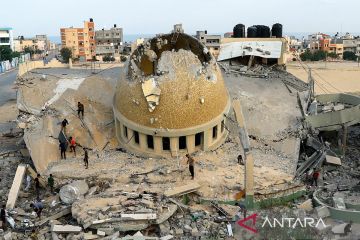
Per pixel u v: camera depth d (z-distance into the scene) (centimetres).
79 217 1767
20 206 2028
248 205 1902
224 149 2497
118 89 2531
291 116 2925
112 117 2809
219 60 3931
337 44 13188
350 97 3259
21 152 2862
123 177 2156
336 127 2731
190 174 2162
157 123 2289
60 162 2400
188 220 1806
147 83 2261
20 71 3862
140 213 1752
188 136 2333
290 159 2477
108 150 2547
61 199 2000
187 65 2291
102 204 1858
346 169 2475
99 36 12681
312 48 13712
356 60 11900
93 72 3619
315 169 2386
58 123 2669
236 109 2000
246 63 3972
